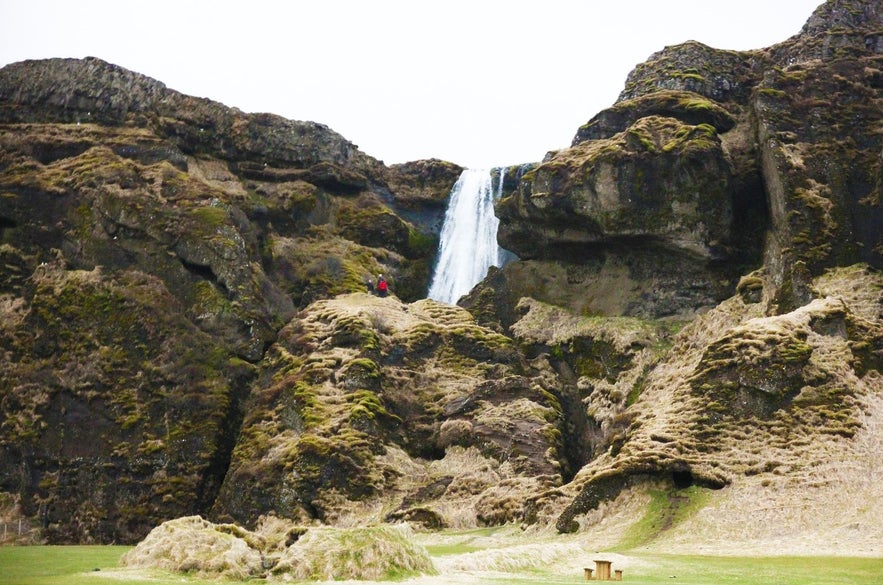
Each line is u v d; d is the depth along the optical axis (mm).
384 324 98250
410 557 45406
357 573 43906
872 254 90125
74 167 109250
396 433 88812
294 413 89375
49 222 105625
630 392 91625
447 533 74250
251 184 120562
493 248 122625
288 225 118625
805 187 92938
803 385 71938
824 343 75938
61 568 50031
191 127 120688
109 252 103625
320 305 102750
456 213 127500
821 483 64750
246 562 45688
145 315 99375
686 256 98000
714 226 96938
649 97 106688
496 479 82125
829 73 100125
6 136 113250
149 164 111875
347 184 124875
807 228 91000
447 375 94438
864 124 96625
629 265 102062
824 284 87188
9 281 103000
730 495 65625
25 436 93562
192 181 108750
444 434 88250
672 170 97688
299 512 81625
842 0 108812
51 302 100562
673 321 97375
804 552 56500
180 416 94500
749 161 100375
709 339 90188
